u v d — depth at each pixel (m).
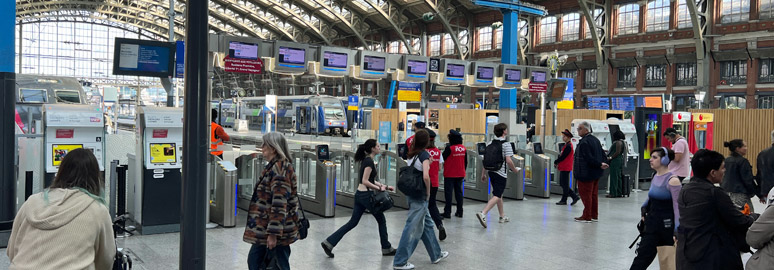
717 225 4.26
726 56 35.72
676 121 16.34
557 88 15.24
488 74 17.41
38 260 2.89
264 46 13.88
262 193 4.71
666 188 5.34
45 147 7.25
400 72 16.39
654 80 39.50
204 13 4.05
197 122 4.02
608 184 13.55
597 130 13.41
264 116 45.59
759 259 3.76
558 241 8.12
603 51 41.34
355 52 15.68
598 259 7.11
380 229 7.06
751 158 18.23
